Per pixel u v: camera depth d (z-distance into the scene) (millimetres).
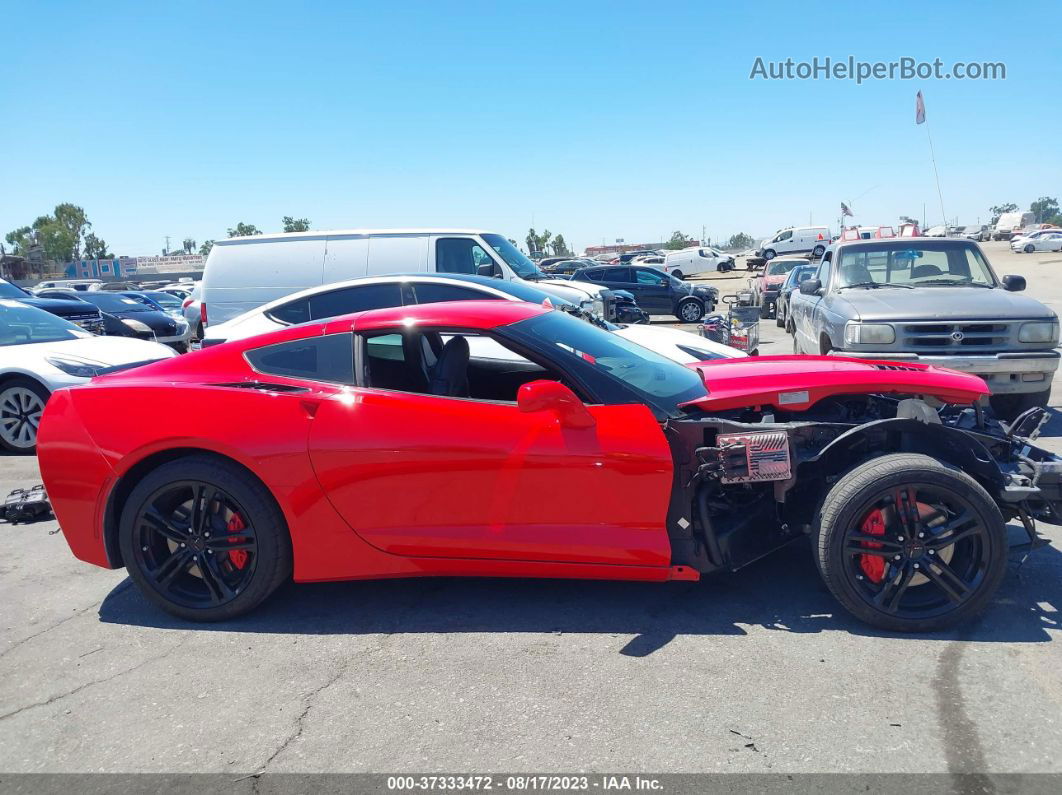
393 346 4008
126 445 3793
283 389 3777
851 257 8492
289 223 79375
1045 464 3389
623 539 3521
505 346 3773
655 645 3400
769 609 3691
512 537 3561
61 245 106750
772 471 3389
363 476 3615
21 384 7746
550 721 2873
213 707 3086
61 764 2764
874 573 3424
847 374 3828
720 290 35312
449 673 3248
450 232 10555
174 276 81562
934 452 3531
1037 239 52375
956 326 6961
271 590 3807
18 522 5195
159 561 3916
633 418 3508
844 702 2904
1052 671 3055
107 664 3475
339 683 3215
